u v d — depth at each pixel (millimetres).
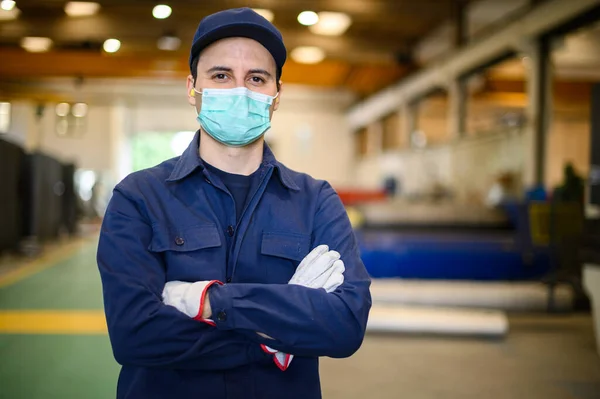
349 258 1175
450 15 11945
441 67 12289
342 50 13688
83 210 14922
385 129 18062
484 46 10047
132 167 19812
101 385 2941
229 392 1083
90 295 5422
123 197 1108
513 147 8898
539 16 8234
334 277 1119
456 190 11164
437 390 2994
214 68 1149
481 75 11234
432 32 13367
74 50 13750
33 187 8312
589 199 3484
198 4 11219
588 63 12852
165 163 1224
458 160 11102
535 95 8594
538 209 5191
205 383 1083
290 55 13703
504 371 3338
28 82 18172
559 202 5156
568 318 4742
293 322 1038
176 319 1018
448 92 12531
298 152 20781
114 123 19172
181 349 1020
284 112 20703
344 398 2848
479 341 4012
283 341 1043
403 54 13953
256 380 1105
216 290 1046
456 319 4090
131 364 1032
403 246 5281
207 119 1144
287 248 1164
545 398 2908
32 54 13828
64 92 18641
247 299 1045
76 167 11891
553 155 17766
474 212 6527
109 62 14102
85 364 3285
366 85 16109
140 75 14672
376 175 17500
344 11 11461
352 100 20766
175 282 1087
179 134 20000
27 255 8203
